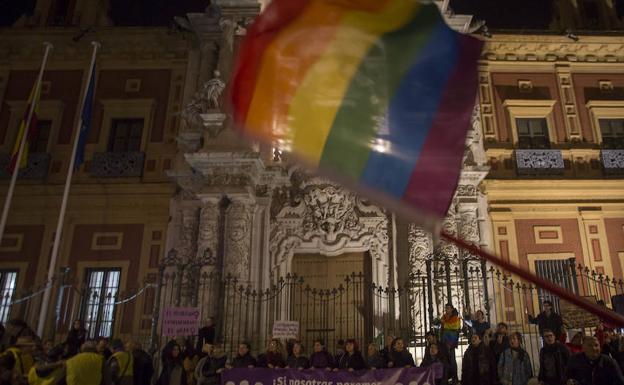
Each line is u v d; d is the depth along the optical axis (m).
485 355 10.09
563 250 18.47
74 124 20.34
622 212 18.98
